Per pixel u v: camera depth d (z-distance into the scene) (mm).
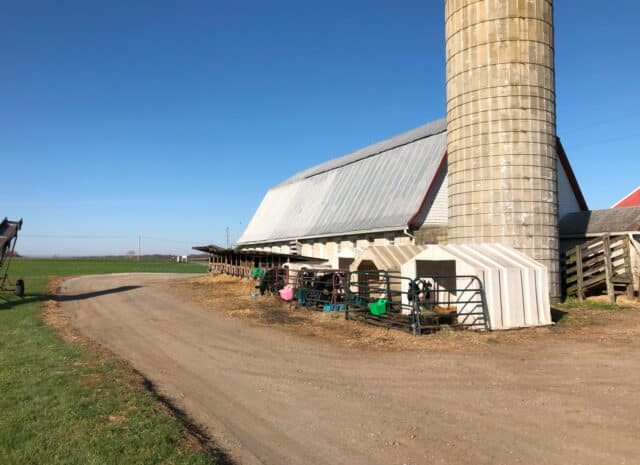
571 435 6547
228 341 13570
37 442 5965
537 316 15391
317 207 39750
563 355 11305
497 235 20484
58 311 19938
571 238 25406
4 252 25219
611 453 5969
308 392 8719
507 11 20469
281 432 6855
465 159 21344
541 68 20641
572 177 27828
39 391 8109
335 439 6574
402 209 27516
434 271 18938
